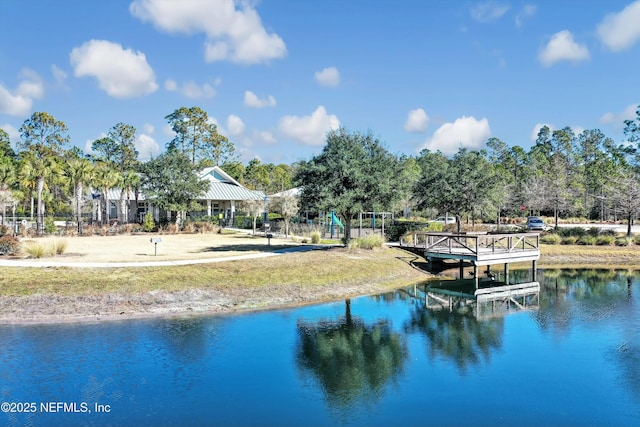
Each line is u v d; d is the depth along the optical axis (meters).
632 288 24.84
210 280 20.36
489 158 106.88
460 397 11.16
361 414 10.21
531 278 27.92
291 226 45.97
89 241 35.72
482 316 18.73
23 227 38.66
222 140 91.00
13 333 14.93
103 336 14.85
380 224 47.50
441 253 27.28
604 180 69.44
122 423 9.55
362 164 28.47
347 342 15.20
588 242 39.16
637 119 43.41
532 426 9.82
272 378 12.06
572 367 13.12
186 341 14.66
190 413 10.06
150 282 19.36
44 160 45.09
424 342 15.34
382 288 23.64
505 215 71.50
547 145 109.56
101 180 47.38
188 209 48.00
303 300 20.58
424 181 38.22
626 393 11.40
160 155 48.34
